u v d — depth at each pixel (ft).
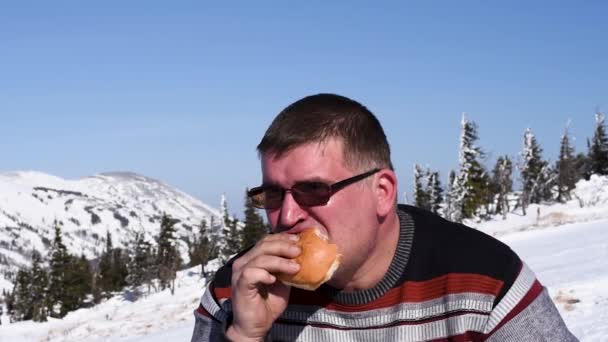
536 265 114.01
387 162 9.28
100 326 195.52
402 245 9.61
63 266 334.44
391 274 9.48
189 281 274.36
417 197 337.72
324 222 8.74
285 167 8.73
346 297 9.60
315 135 8.57
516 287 9.04
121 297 282.97
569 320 48.93
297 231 8.96
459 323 9.10
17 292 374.84
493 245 9.57
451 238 9.64
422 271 9.46
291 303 10.02
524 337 8.80
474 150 305.73
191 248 403.95
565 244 150.30
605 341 39.70
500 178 320.50
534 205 311.88
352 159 8.74
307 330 10.00
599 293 58.13
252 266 8.61
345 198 8.71
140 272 301.63
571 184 311.88
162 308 204.44
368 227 8.99
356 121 8.89
